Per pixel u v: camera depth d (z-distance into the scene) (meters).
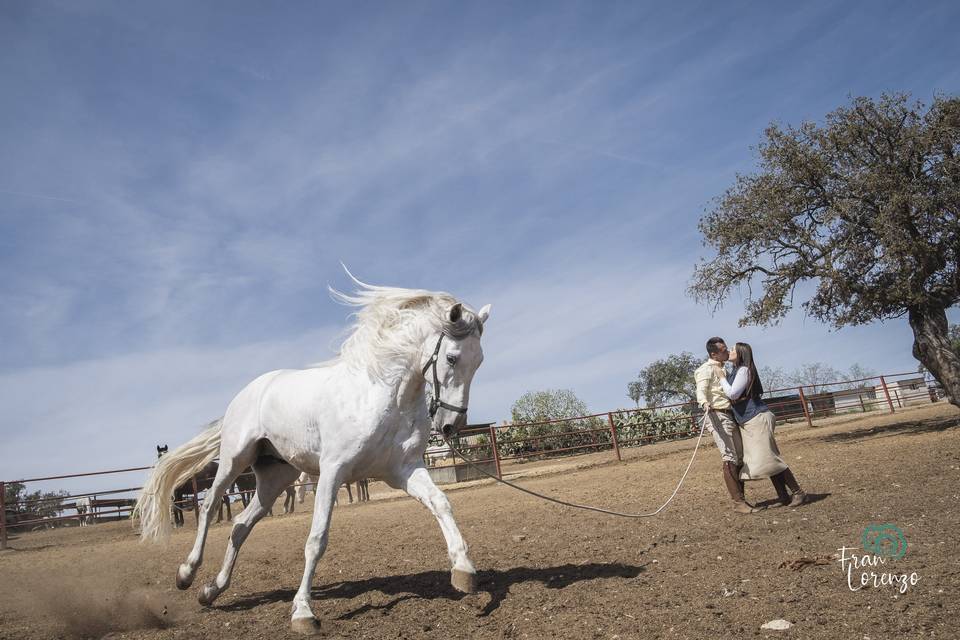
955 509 6.71
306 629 4.67
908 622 3.67
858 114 17.38
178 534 13.54
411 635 4.50
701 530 7.15
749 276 18.44
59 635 5.20
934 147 16.58
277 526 13.16
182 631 5.05
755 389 8.03
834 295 17.88
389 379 5.27
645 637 3.92
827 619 3.85
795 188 18.00
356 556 8.05
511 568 6.30
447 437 5.52
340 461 5.21
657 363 61.09
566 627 4.29
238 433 6.16
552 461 25.30
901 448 13.35
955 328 43.22
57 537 15.80
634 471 16.42
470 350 5.32
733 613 4.15
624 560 6.08
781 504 8.20
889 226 16.41
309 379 5.72
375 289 5.77
